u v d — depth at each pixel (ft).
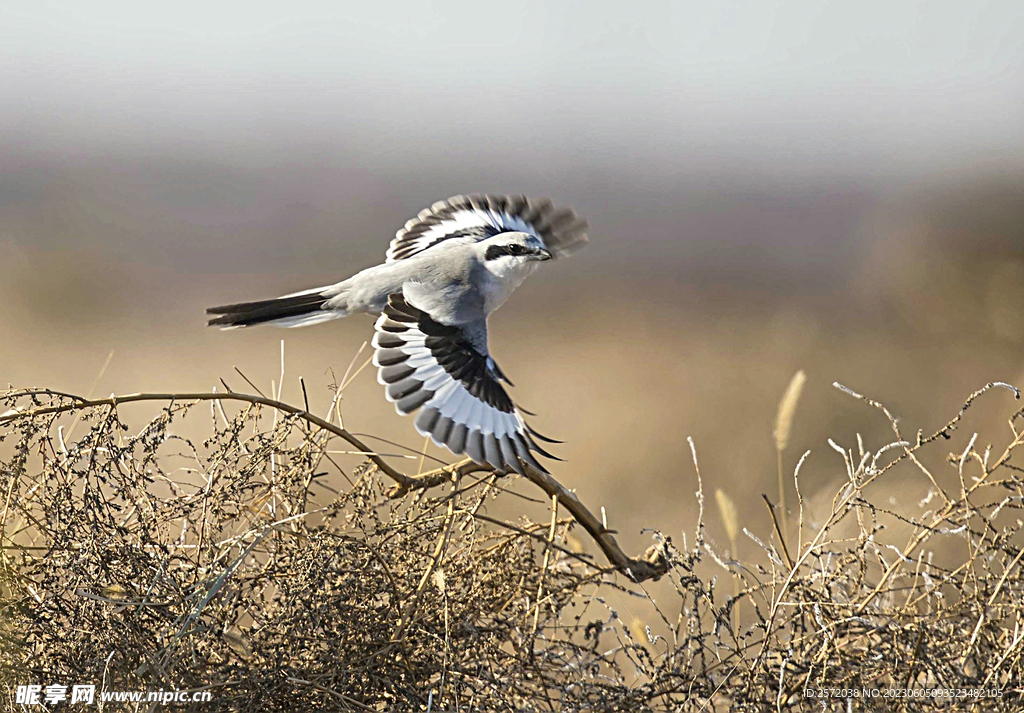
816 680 28.84
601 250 163.12
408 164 320.50
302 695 27.58
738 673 29.55
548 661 29.89
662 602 40.83
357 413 65.46
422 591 29.17
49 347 81.46
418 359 35.73
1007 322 81.97
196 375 74.43
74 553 28.32
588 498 58.29
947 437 30.83
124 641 27.58
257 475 31.04
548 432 69.67
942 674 28.73
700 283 131.95
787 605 30.40
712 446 64.28
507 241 40.78
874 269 105.60
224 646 28.27
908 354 82.53
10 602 27.71
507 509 48.49
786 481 58.65
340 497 31.96
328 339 90.33
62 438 30.91
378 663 28.30
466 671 28.76
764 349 88.74
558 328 102.83
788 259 153.89
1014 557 30.81
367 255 138.72
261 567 30.17
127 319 94.89
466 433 33.27
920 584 33.94
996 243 95.86
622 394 77.51
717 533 51.98
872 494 43.16
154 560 28.48
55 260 107.96
